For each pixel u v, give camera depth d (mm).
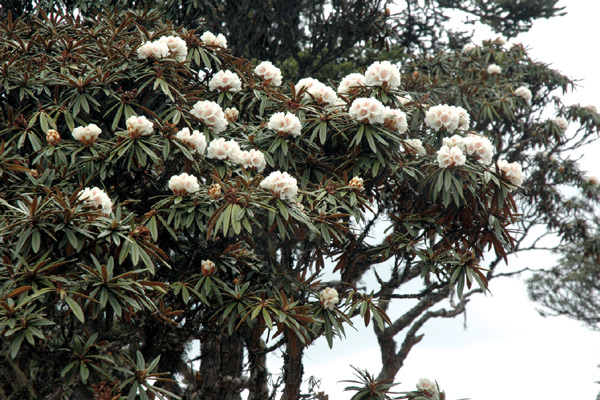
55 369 6160
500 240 7406
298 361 7688
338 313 6777
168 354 7887
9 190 6258
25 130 6605
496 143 11555
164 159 6211
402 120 6848
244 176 6074
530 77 12203
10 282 5121
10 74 6824
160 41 7098
